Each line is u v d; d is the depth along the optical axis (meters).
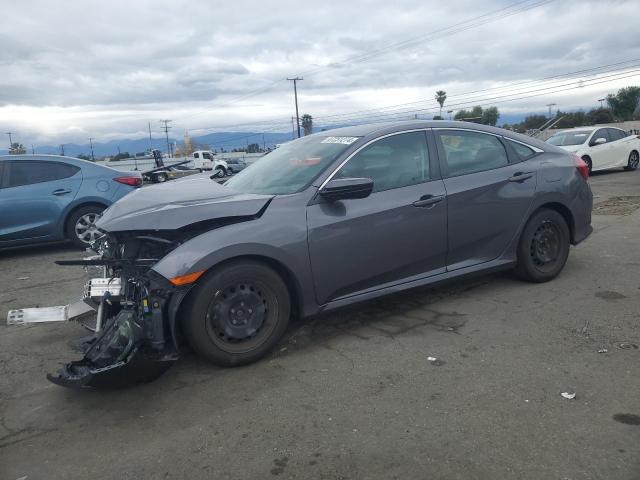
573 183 5.11
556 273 5.11
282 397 3.20
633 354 3.51
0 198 7.47
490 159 4.74
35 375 3.70
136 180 8.40
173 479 2.50
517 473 2.39
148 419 3.04
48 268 7.05
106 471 2.59
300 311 3.83
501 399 3.03
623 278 5.14
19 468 2.64
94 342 3.41
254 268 3.56
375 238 4.01
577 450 2.53
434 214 4.28
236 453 2.67
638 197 10.80
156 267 3.36
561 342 3.76
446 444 2.63
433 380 3.30
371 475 2.44
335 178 3.96
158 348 3.32
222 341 3.54
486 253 4.70
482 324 4.16
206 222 3.57
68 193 7.85
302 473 2.49
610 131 16.81
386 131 4.30
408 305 4.65
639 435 2.63
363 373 3.45
